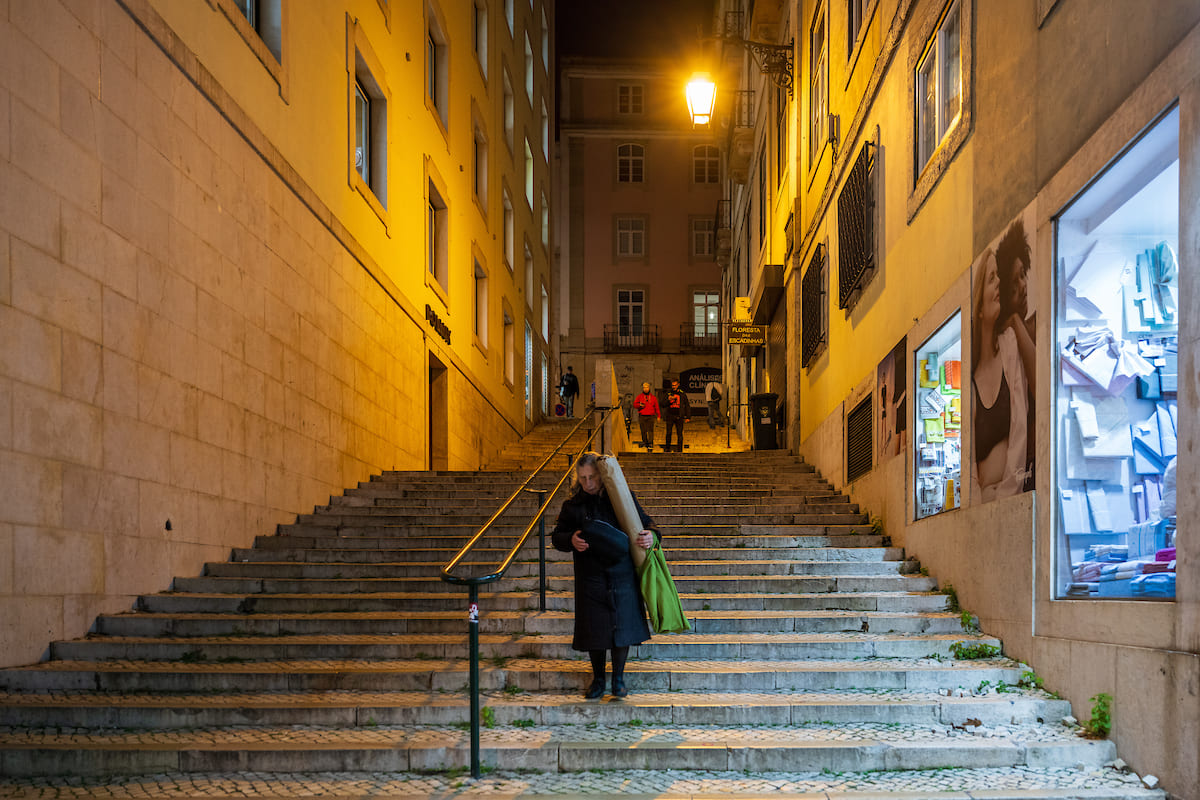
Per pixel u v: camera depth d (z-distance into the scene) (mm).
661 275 41469
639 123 41938
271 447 9555
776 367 18688
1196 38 4383
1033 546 6066
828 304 13336
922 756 4918
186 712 5355
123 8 7109
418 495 11516
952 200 7898
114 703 5477
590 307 41188
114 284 6887
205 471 8203
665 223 41719
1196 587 4277
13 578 5789
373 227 13102
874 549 9031
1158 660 4500
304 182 10594
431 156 16297
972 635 6852
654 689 5949
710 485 13164
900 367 9391
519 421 24625
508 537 9156
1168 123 4707
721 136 29484
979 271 7172
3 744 4934
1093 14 5422
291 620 6926
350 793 4555
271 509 9523
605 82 42250
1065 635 5621
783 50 16656
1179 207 4492
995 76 6934
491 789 4633
